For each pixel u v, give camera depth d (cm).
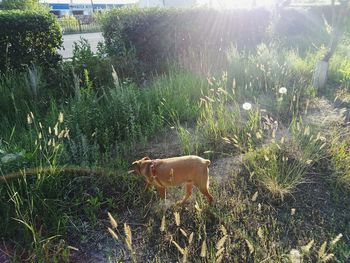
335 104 605
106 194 353
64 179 348
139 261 275
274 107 580
